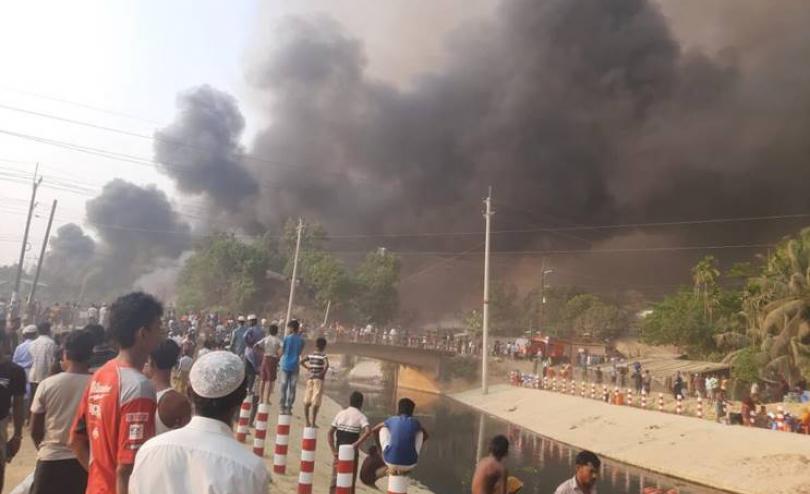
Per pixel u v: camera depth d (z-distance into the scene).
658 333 62.38
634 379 44.84
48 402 4.78
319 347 12.73
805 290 39.00
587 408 41.16
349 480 8.59
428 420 41.81
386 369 77.19
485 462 7.41
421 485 22.09
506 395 51.94
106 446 3.48
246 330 15.14
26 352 10.34
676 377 44.09
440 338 75.38
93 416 3.56
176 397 4.32
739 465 25.83
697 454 28.23
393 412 43.59
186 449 2.64
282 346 14.10
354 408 9.71
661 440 31.38
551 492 22.39
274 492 10.59
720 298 60.69
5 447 5.46
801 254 40.06
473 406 51.69
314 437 10.38
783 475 23.80
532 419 42.16
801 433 29.14
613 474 27.27
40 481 4.68
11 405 5.99
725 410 34.81
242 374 2.94
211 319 34.94
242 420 14.24
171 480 2.58
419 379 69.00
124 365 3.74
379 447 8.80
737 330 55.91
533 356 64.69
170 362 5.21
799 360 37.44
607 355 69.56
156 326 3.89
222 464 2.62
